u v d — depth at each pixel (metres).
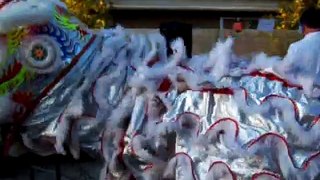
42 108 3.41
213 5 14.25
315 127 3.18
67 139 3.39
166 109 3.34
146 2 14.06
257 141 3.09
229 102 3.26
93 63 3.48
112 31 3.77
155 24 14.30
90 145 3.43
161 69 3.43
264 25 10.45
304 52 3.51
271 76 3.40
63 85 3.42
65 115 3.37
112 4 13.69
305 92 3.33
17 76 3.39
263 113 3.20
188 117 3.27
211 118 3.24
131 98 3.39
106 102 3.40
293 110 3.19
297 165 3.10
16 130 3.46
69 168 3.73
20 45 3.39
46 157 3.73
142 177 3.31
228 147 3.13
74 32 3.55
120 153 3.34
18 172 3.74
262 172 3.05
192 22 14.33
